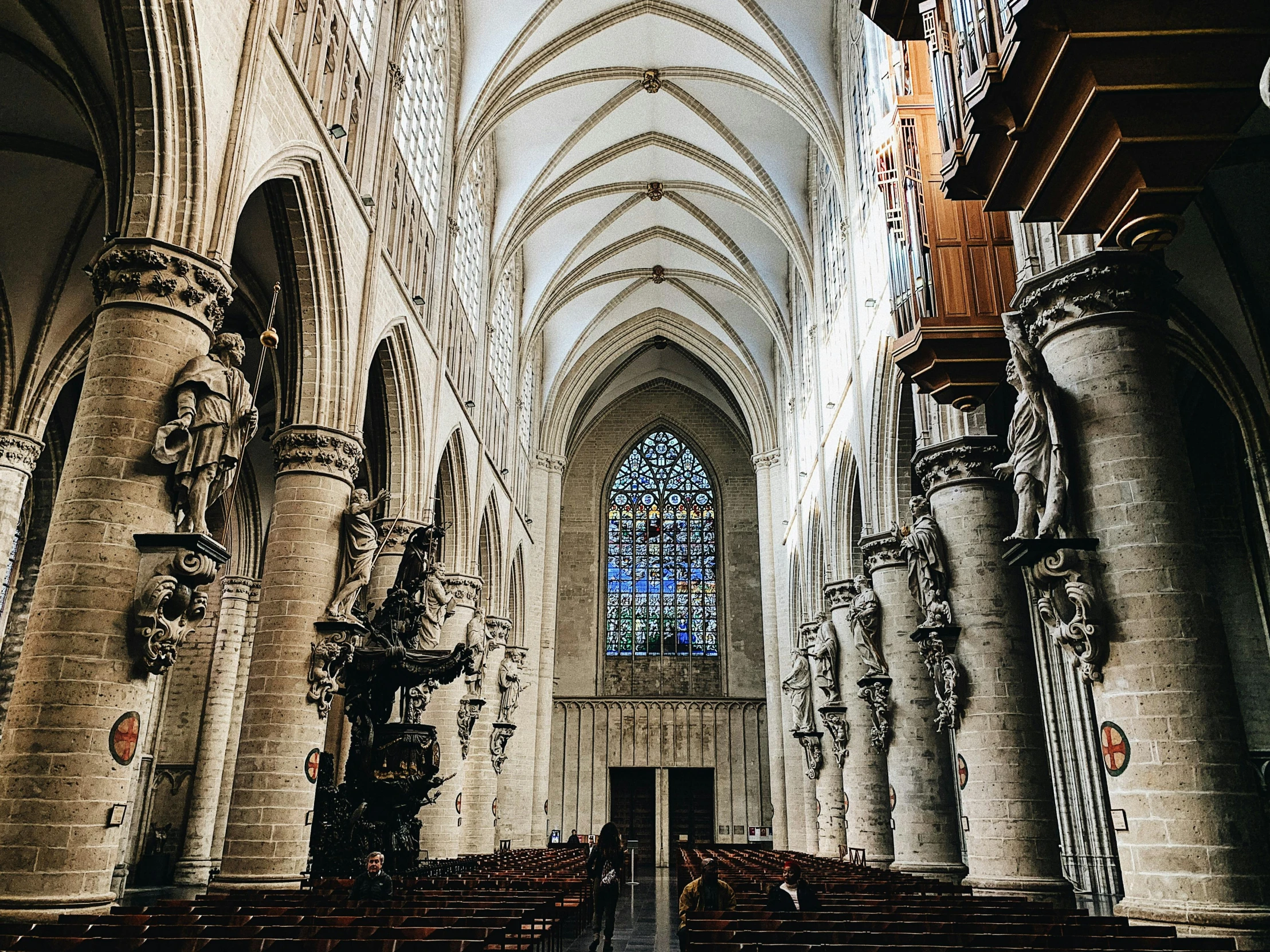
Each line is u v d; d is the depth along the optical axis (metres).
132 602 10.62
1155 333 11.73
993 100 8.64
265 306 19.95
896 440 22.44
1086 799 19.89
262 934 8.43
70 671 10.18
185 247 11.70
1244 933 9.35
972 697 16.12
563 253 37.91
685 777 44.94
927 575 16.94
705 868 11.26
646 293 42.97
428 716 25.20
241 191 13.09
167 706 26.95
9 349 18.58
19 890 9.57
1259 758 18.47
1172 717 10.26
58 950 7.35
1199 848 9.82
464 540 27.61
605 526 48.81
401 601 17.94
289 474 16.61
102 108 13.85
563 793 43.78
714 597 47.59
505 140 31.80
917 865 19.83
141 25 11.41
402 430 22.03
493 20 26.22
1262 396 16.62
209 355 11.96
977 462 17.14
